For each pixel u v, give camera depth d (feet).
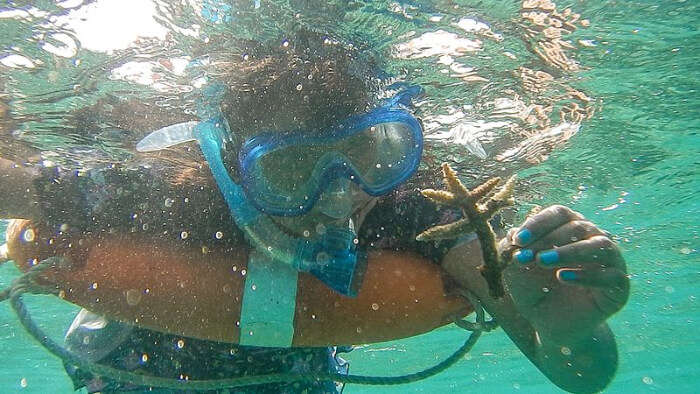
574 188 3.78
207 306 1.38
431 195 0.98
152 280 1.39
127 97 2.13
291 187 1.30
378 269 1.42
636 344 9.97
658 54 2.33
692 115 2.92
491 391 14.70
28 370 10.43
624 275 0.98
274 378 1.47
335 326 1.43
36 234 1.45
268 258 1.37
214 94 1.69
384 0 1.75
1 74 2.06
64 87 2.11
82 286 1.42
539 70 2.31
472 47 2.07
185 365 1.58
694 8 2.04
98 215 1.44
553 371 1.41
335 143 1.32
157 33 1.84
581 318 1.08
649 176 3.76
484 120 2.58
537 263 0.97
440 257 1.46
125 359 1.62
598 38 2.18
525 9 1.95
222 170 1.33
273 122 1.32
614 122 2.93
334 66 1.48
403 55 2.00
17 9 1.77
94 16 1.80
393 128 1.39
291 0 1.69
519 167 3.19
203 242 1.40
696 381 15.47
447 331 7.54
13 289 1.34
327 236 1.34
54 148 2.40
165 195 1.44
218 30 1.77
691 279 6.47
